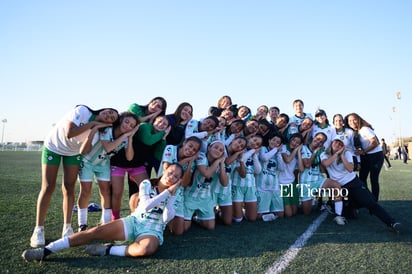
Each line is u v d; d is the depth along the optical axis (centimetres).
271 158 559
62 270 291
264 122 584
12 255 323
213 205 467
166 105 509
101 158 423
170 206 353
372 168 612
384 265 320
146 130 446
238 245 379
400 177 1209
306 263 323
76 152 387
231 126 539
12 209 527
